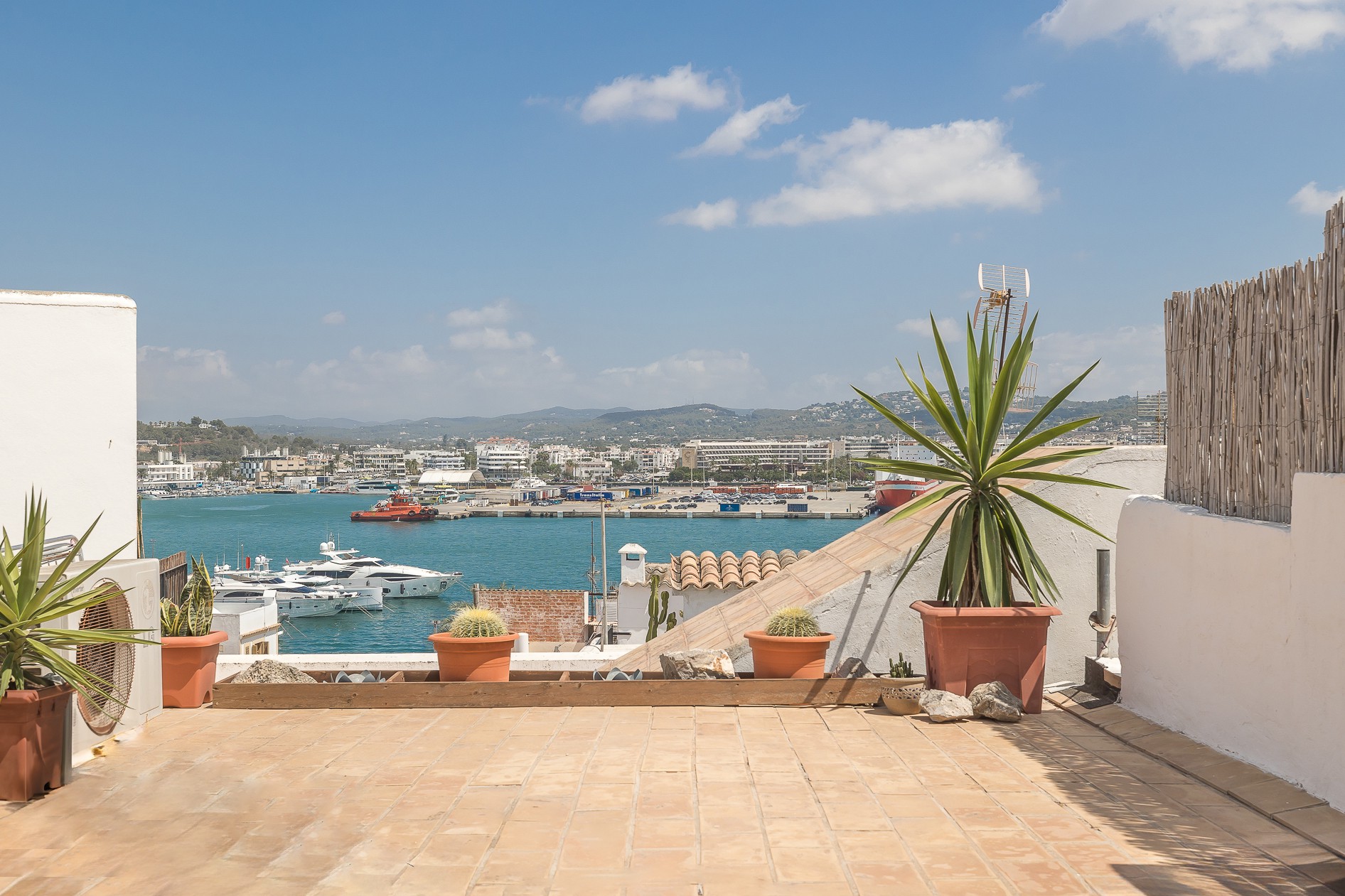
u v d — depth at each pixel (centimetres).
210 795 422
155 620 579
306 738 522
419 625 5722
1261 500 453
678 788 428
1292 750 406
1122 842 357
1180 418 546
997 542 587
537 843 360
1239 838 361
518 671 700
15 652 429
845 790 424
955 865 335
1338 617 375
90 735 494
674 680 603
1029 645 573
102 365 737
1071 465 655
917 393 602
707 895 310
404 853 350
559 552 9781
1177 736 496
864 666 630
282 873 332
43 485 716
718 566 1709
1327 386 397
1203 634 482
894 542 714
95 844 365
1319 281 405
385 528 13938
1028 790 423
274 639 1498
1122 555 578
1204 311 516
